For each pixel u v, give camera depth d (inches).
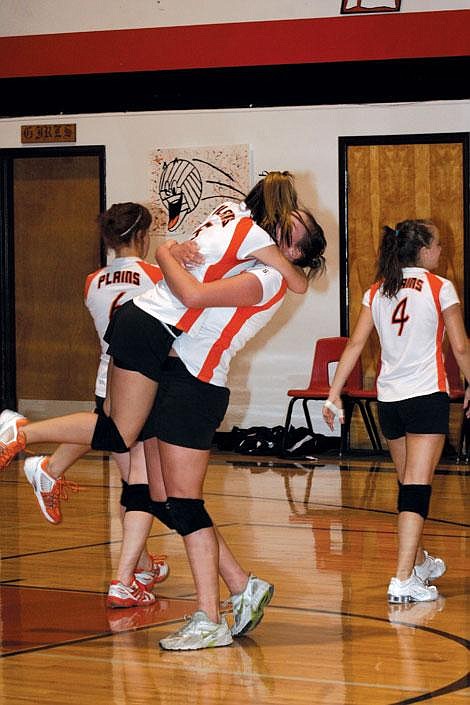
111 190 454.6
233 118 438.6
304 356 433.1
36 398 492.4
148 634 174.1
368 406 408.8
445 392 199.3
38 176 484.4
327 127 429.4
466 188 417.1
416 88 420.5
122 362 160.4
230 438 424.5
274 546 244.4
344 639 170.7
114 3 447.5
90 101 454.9
